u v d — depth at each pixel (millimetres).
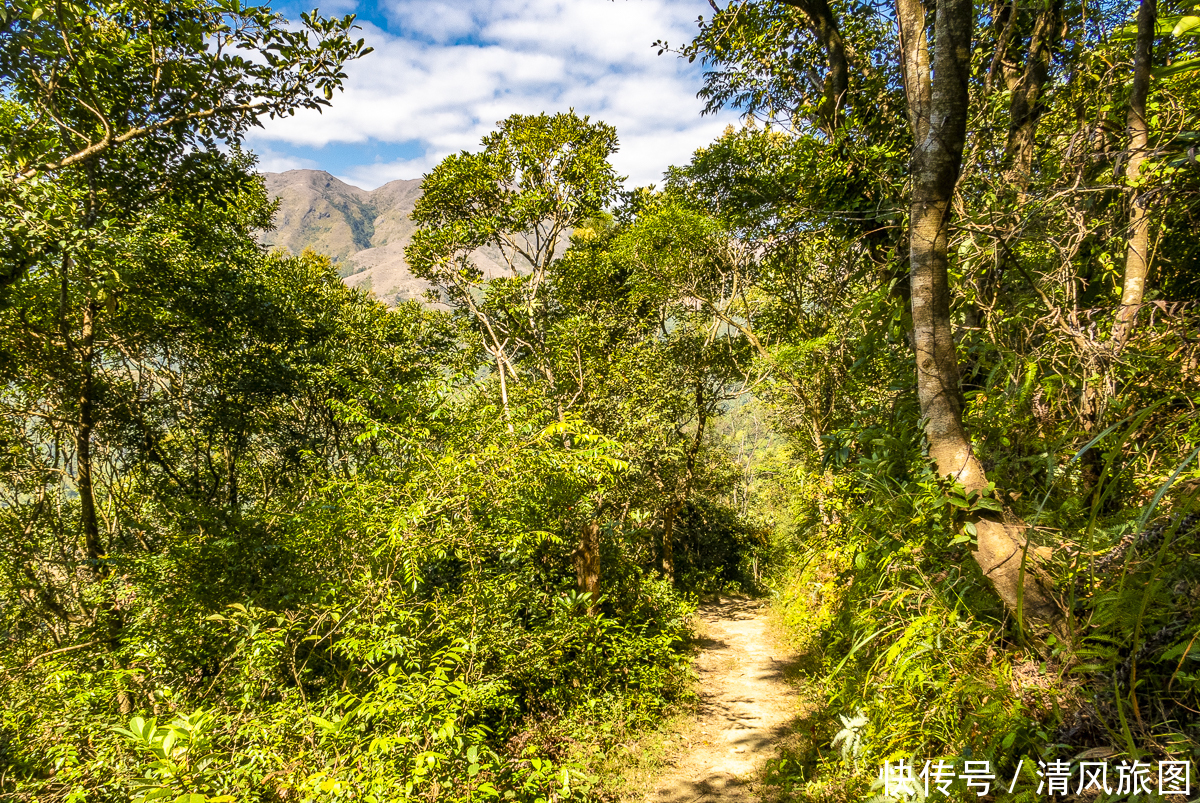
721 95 8523
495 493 6074
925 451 3357
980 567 2959
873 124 5645
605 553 10742
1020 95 4523
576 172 12914
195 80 5406
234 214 10852
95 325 9016
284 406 12133
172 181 6684
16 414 8648
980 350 3729
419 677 4344
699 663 10289
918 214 3205
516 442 6301
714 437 21234
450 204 13258
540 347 11172
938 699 3096
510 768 4582
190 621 6262
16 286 5566
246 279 10344
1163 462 2797
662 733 6883
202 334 9836
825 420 8992
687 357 14875
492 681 5520
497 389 9156
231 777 3438
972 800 2641
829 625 7074
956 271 3971
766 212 9039
